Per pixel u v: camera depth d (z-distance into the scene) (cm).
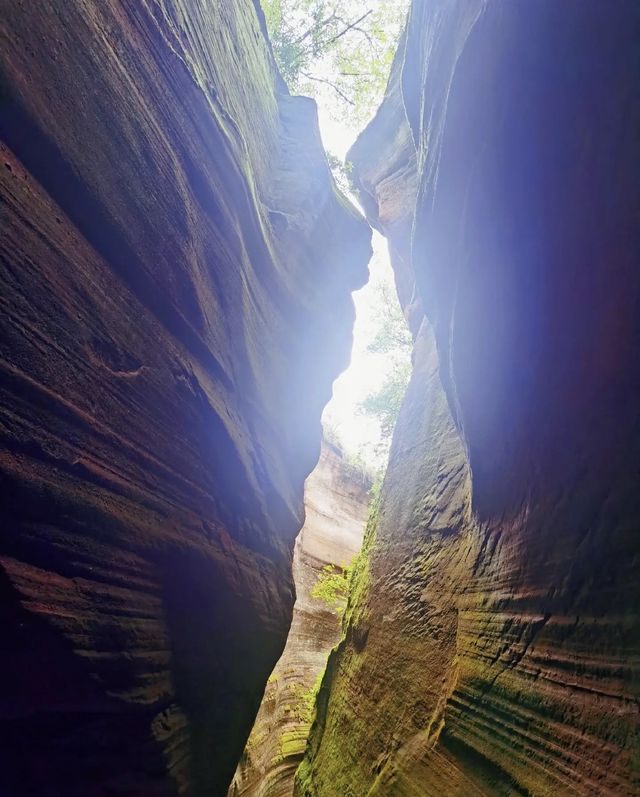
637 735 252
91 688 293
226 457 473
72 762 309
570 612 329
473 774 423
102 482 297
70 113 267
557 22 268
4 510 232
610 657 282
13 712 269
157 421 359
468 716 461
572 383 315
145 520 342
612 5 232
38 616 251
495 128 353
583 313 296
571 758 302
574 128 278
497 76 336
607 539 291
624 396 267
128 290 332
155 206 355
